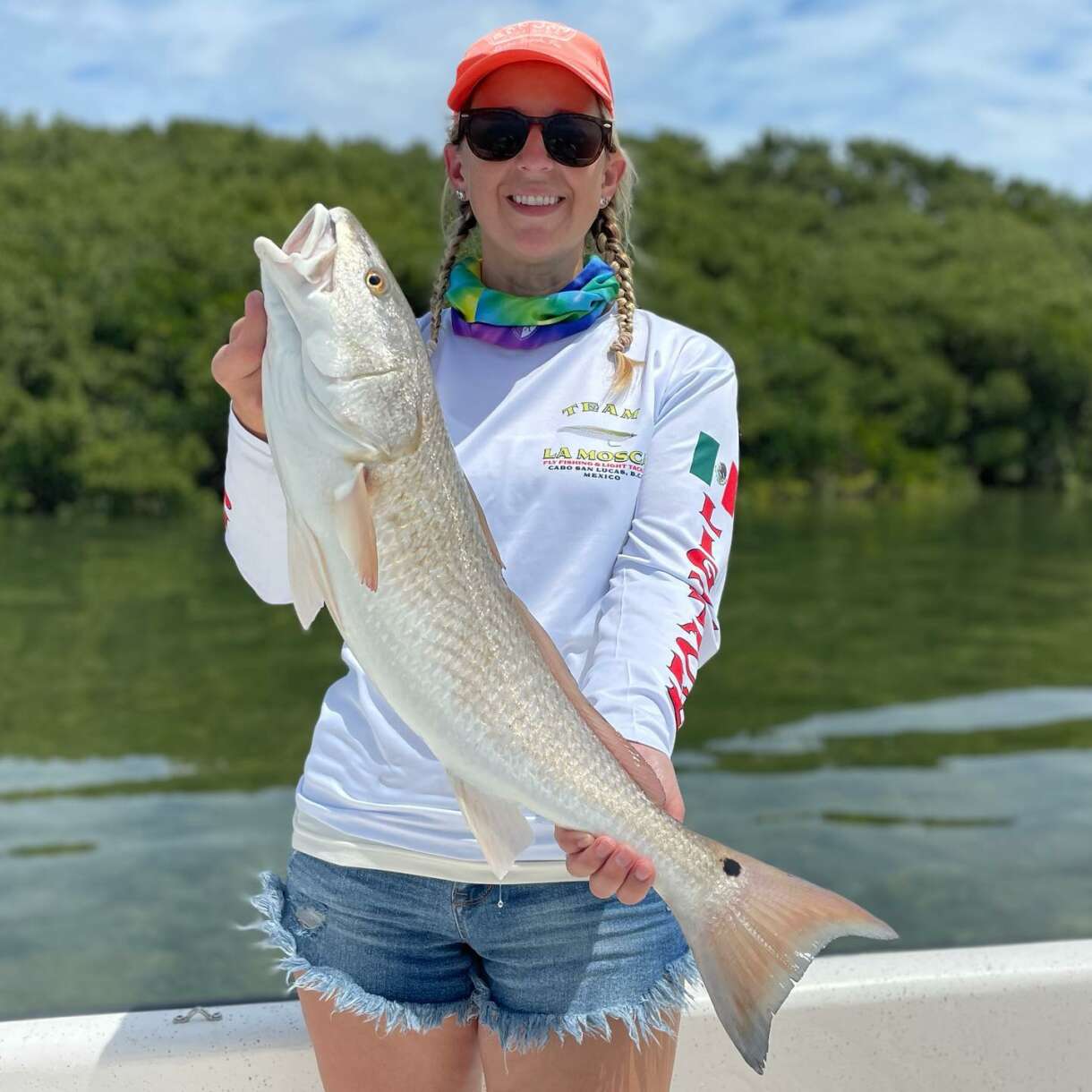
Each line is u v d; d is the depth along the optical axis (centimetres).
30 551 2686
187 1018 238
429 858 185
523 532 193
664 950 193
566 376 201
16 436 3562
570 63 195
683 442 201
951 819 802
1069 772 931
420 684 166
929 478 5534
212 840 759
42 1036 231
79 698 1230
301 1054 232
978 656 1544
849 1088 245
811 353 5322
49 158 5219
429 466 165
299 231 164
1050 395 6134
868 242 7125
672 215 6091
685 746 1030
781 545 3188
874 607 2042
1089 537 3534
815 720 1142
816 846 742
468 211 219
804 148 8606
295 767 957
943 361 5975
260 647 1556
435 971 194
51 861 715
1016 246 7275
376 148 6144
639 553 194
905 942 582
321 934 195
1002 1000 249
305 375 157
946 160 9356
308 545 164
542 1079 188
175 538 3027
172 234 4219
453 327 209
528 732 170
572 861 173
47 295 3747
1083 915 622
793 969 170
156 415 3769
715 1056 242
